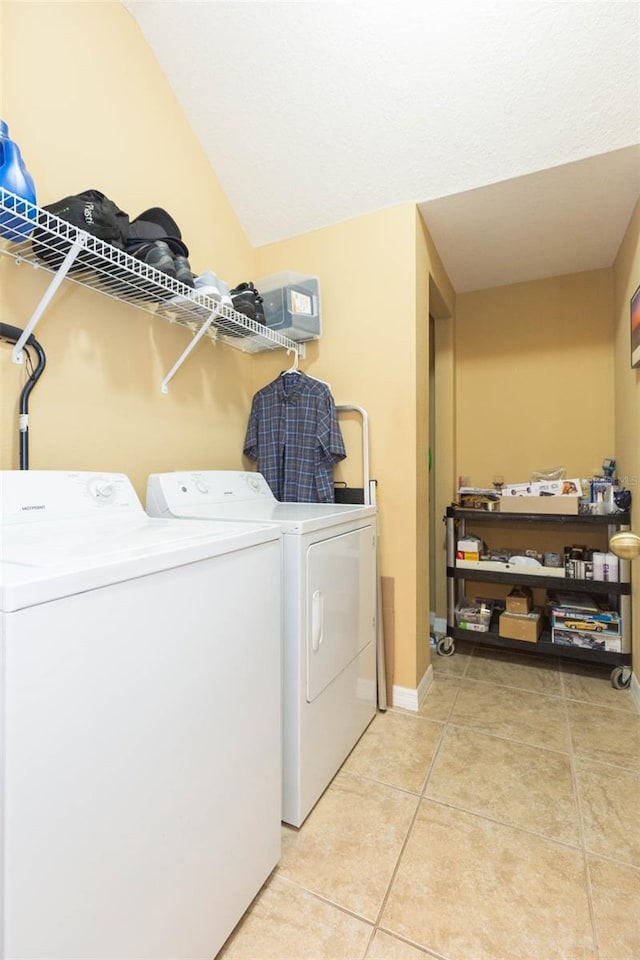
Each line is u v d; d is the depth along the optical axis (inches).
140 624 29.2
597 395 105.9
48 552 30.6
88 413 57.2
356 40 61.3
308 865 45.9
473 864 45.9
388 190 78.4
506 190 76.5
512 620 95.3
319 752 55.2
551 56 58.7
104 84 59.3
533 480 105.9
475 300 118.6
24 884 22.4
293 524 50.7
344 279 84.7
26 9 49.6
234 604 38.5
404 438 80.0
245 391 90.6
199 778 34.4
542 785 57.9
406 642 79.3
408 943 38.1
